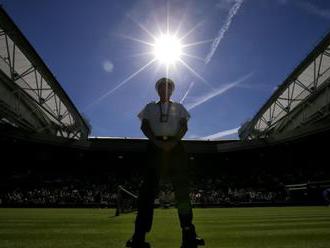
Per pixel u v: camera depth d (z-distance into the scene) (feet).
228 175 167.84
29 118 136.46
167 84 12.42
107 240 16.79
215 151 156.56
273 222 31.68
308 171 149.89
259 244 15.46
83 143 146.30
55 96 139.54
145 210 11.91
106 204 114.73
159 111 12.13
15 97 118.52
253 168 170.60
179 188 11.80
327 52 111.75
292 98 148.36
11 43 104.27
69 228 24.27
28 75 121.08
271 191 143.74
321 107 127.95
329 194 93.45
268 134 191.31
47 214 50.29
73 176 160.25
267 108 166.20
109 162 169.99
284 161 165.68
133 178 163.43
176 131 12.00
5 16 90.63
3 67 108.17
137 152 157.07
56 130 171.94
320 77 127.54
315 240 16.88
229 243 15.87
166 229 24.29
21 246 14.39
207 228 25.45
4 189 140.77
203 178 166.30
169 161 11.89
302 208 77.36
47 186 146.41
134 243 11.74
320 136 132.98
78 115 169.99
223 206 121.08
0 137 121.19
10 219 35.86
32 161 156.97
